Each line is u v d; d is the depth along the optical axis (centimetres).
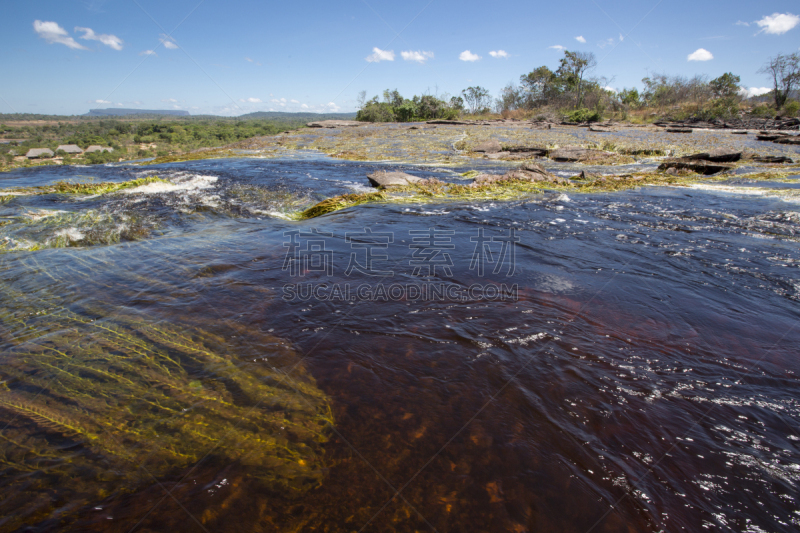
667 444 201
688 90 4519
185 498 173
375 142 2370
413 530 160
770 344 288
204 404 231
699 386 244
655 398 234
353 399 235
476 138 2378
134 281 414
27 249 525
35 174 1331
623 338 297
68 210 746
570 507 169
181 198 860
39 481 181
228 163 1578
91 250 520
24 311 348
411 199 830
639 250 502
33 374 259
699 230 586
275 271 441
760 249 499
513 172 1055
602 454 196
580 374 255
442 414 222
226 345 293
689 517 165
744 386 243
